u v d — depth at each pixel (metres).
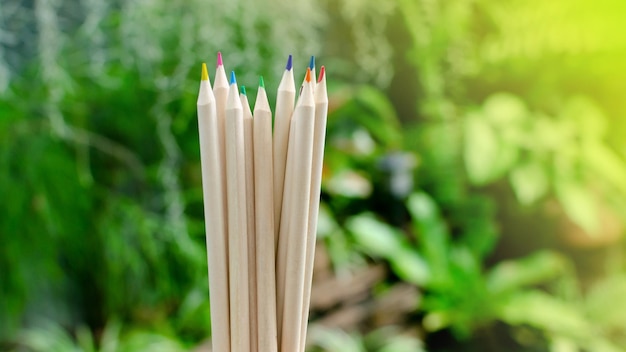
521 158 1.52
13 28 0.95
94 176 1.04
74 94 0.97
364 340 1.32
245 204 0.44
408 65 1.54
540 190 1.48
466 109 1.56
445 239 1.46
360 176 1.44
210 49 1.03
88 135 0.99
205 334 1.12
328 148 1.41
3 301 0.96
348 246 1.38
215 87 0.43
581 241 1.52
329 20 1.33
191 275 1.07
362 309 1.33
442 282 1.42
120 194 1.07
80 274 1.07
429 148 1.54
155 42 1.01
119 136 1.05
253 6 1.09
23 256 0.95
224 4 1.05
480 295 1.43
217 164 0.43
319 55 1.34
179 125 1.04
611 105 1.58
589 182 1.53
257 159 0.43
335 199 1.42
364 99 1.45
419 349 1.37
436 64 1.53
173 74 1.01
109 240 1.01
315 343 1.21
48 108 0.93
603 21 1.50
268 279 0.44
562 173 1.49
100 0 0.99
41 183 0.94
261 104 0.43
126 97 1.01
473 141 1.48
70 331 1.10
